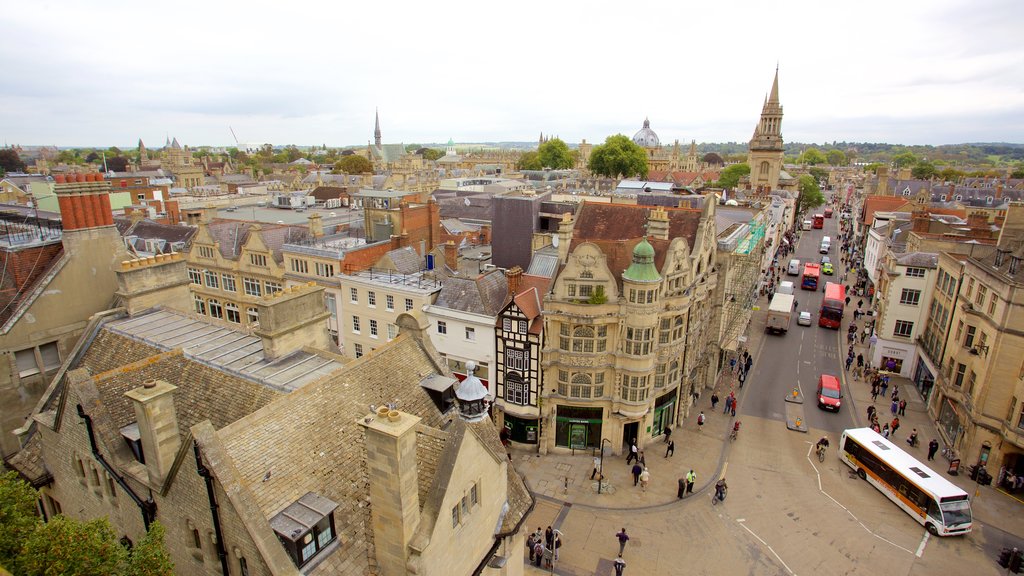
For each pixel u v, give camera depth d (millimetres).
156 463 17188
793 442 47969
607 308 41531
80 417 19422
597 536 36156
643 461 43219
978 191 134125
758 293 90625
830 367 64250
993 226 68625
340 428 19281
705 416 52500
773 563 34062
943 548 35281
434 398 23312
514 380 45531
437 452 18688
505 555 22203
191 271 63500
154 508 18266
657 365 44875
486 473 20141
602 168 156000
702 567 33688
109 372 20688
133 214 74688
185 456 16359
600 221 53125
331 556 16297
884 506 39500
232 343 25344
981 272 44969
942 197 132750
